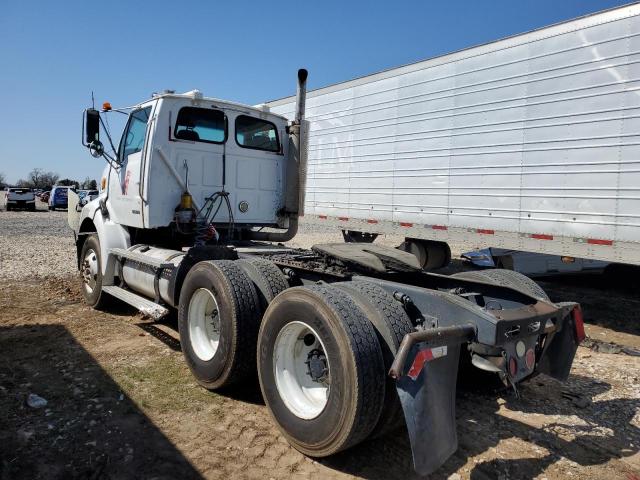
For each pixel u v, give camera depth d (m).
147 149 5.18
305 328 3.11
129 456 2.92
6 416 3.38
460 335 2.75
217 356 3.75
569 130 6.33
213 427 3.36
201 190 5.48
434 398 2.56
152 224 5.19
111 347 4.93
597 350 5.67
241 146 5.76
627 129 5.76
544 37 6.60
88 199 8.11
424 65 8.38
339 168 10.37
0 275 8.87
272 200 6.10
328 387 3.04
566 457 3.13
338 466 2.93
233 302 3.64
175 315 6.26
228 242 5.63
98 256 6.21
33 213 31.36
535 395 4.17
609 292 9.12
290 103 11.79
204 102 5.43
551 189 6.55
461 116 7.77
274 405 3.20
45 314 6.16
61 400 3.65
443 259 9.38
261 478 2.77
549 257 8.90
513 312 2.98
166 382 4.09
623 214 5.81
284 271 4.11
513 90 6.99
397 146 8.95
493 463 3.03
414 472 2.89
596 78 6.05
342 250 4.11
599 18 6.00
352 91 9.95
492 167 7.31
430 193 8.34
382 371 2.74
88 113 5.59
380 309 2.95
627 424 3.64
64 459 2.87
